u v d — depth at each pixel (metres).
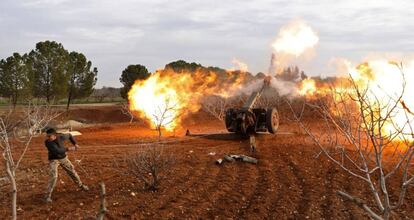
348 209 8.01
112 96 69.69
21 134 17.14
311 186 9.72
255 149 14.44
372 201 8.53
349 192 9.16
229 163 12.37
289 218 7.63
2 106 34.06
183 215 7.74
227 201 8.62
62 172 11.38
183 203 8.45
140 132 21.50
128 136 19.59
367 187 9.52
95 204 8.31
